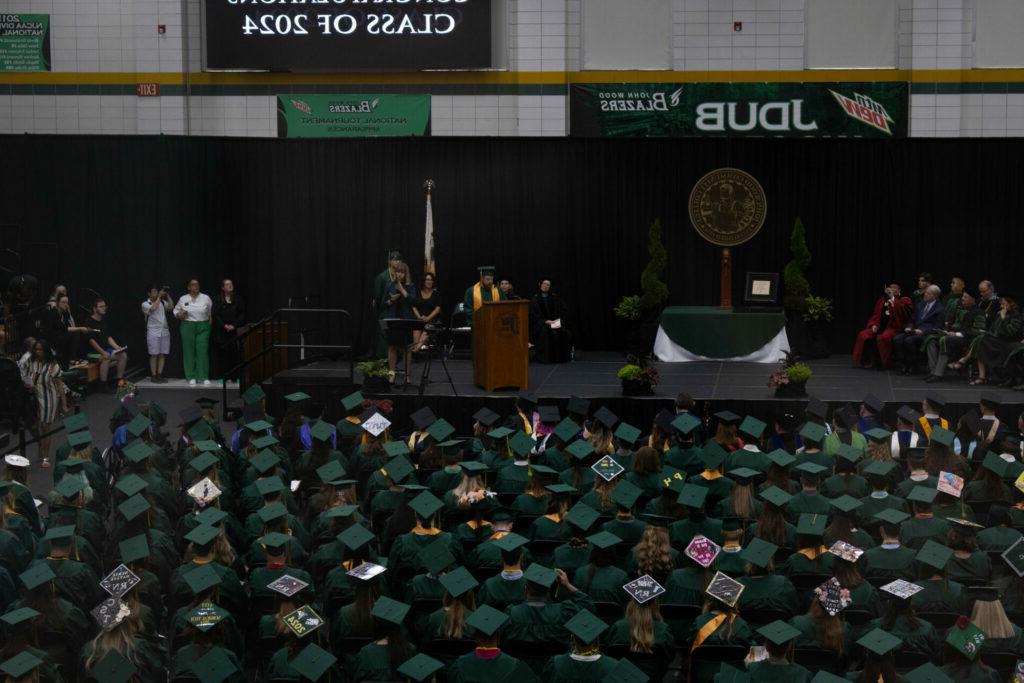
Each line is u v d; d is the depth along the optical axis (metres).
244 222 20.55
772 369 17.83
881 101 20.92
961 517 9.25
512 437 11.50
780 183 19.98
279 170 20.50
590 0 21.17
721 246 19.86
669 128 21.25
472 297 18.83
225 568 8.16
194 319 19.78
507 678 6.64
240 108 21.75
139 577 7.22
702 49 21.11
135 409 12.71
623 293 20.41
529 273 20.47
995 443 12.27
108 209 20.45
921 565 7.68
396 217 20.45
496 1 21.31
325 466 10.26
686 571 7.94
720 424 11.83
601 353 20.27
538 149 20.28
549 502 9.71
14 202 20.42
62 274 20.50
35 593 7.35
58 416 14.96
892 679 6.25
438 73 21.53
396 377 17.09
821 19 20.89
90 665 6.66
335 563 8.80
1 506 9.23
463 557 8.77
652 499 10.09
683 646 7.79
